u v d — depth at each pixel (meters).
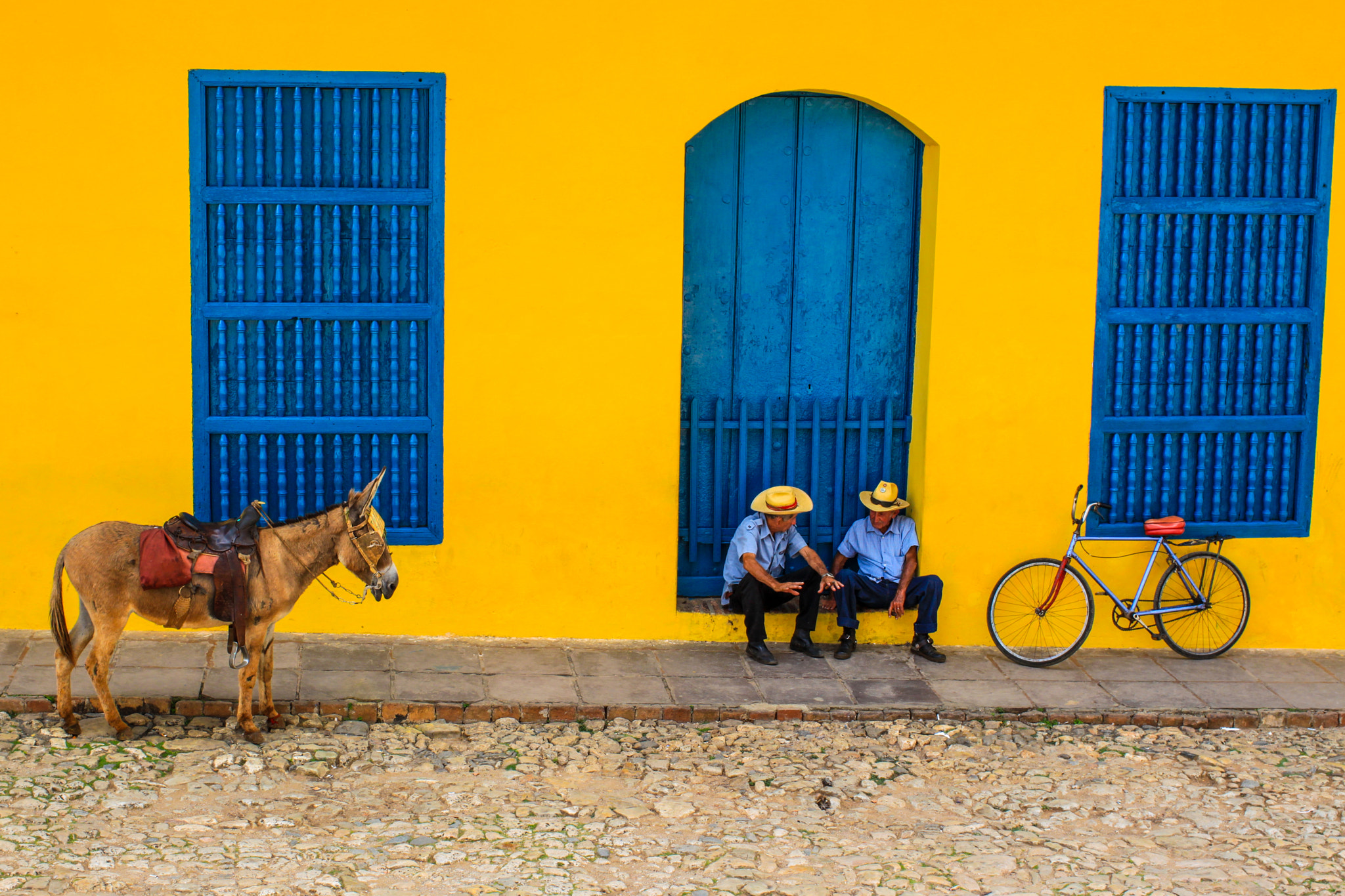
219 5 7.41
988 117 7.84
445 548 7.91
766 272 8.22
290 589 6.51
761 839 5.83
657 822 5.97
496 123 7.60
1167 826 6.12
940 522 8.16
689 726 7.11
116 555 6.27
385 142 7.64
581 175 7.67
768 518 7.90
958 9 7.74
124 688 6.95
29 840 5.43
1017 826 6.08
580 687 7.39
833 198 8.19
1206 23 7.90
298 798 6.03
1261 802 6.39
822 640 8.29
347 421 7.80
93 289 7.51
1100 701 7.53
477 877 5.36
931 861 5.66
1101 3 7.82
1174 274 8.18
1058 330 8.06
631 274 7.77
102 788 5.97
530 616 8.02
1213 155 8.09
